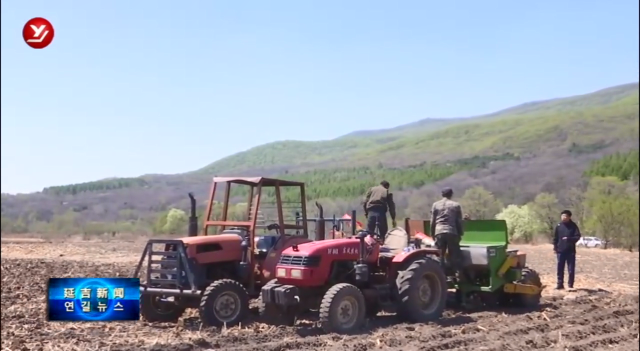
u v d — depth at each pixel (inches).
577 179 2370.8
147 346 340.5
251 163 7121.1
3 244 1492.4
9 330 389.7
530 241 1422.2
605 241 1283.2
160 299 420.8
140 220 2566.4
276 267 401.4
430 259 433.1
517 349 350.3
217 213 468.8
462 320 430.6
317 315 435.2
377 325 408.8
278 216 421.7
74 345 345.7
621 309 479.2
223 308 390.6
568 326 416.2
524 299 486.6
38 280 658.8
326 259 399.2
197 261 399.5
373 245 424.2
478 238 500.4
